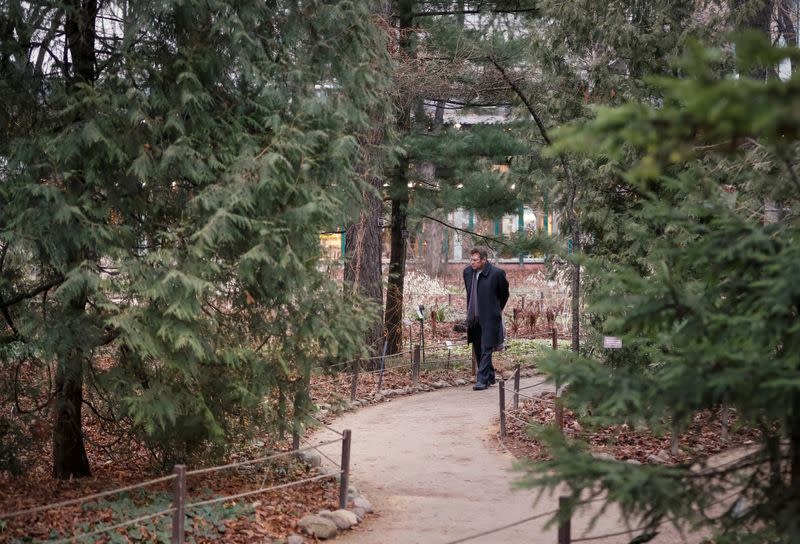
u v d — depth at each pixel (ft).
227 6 25.29
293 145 25.35
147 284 23.73
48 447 32.96
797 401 11.87
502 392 37.11
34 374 28.35
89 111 24.61
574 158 37.76
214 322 25.55
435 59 53.57
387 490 29.35
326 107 27.48
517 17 58.80
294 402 28.53
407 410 44.65
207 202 24.20
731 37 7.64
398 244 61.05
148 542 21.66
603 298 13.67
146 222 26.66
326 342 27.53
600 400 13.46
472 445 36.24
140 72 25.41
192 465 28.50
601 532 23.34
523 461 12.83
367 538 23.84
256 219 25.14
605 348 36.24
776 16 35.22
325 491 28.78
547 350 14.15
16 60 25.11
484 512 26.40
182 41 26.30
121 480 28.50
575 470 12.00
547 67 41.09
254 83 26.91
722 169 23.97
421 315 60.54
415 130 58.44
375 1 32.19
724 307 13.62
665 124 8.29
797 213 19.38
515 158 52.19
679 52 36.58
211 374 27.12
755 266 13.20
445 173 62.54
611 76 38.14
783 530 11.94
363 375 53.31
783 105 7.36
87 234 24.14
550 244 41.42
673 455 30.63
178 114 25.02
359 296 29.86
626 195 38.27
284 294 26.32
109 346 26.86
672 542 21.90
